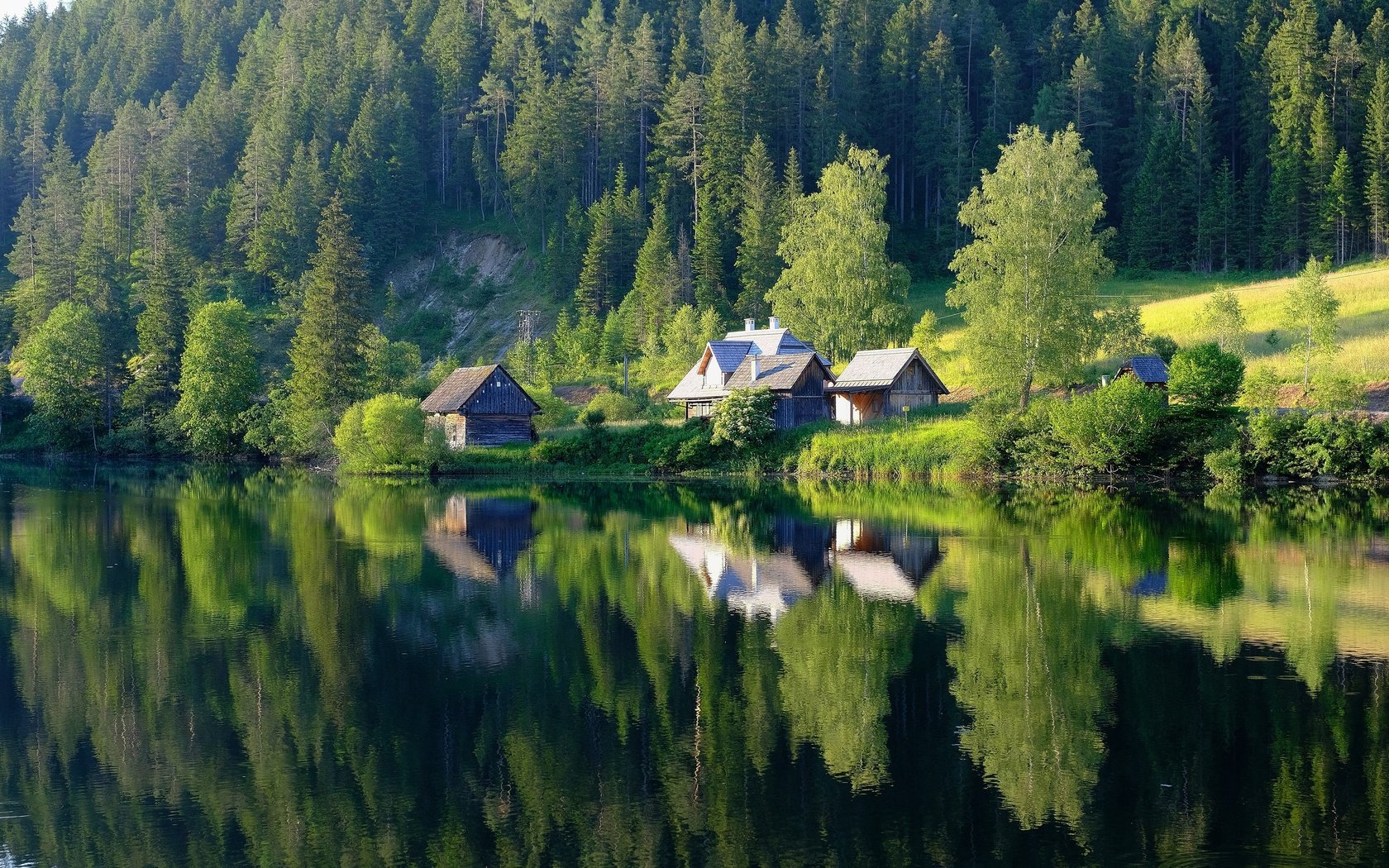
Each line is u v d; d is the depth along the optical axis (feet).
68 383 378.53
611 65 505.66
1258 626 94.58
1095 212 237.25
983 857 54.49
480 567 130.11
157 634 98.78
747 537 152.56
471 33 575.79
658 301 395.55
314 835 59.36
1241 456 199.82
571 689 81.87
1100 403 208.64
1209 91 477.77
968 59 555.69
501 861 56.24
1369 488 191.01
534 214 496.64
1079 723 72.18
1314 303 228.84
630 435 273.13
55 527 168.25
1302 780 62.34
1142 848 54.85
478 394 296.10
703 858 55.52
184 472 297.33
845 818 59.57
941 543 142.10
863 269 314.35
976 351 231.71
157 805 63.41
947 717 74.28
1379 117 394.52
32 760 70.03
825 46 531.91
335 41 614.34
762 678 83.76
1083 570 120.47
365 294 355.15
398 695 81.20
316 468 307.99
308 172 491.72
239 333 358.43
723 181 444.96
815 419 273.13
